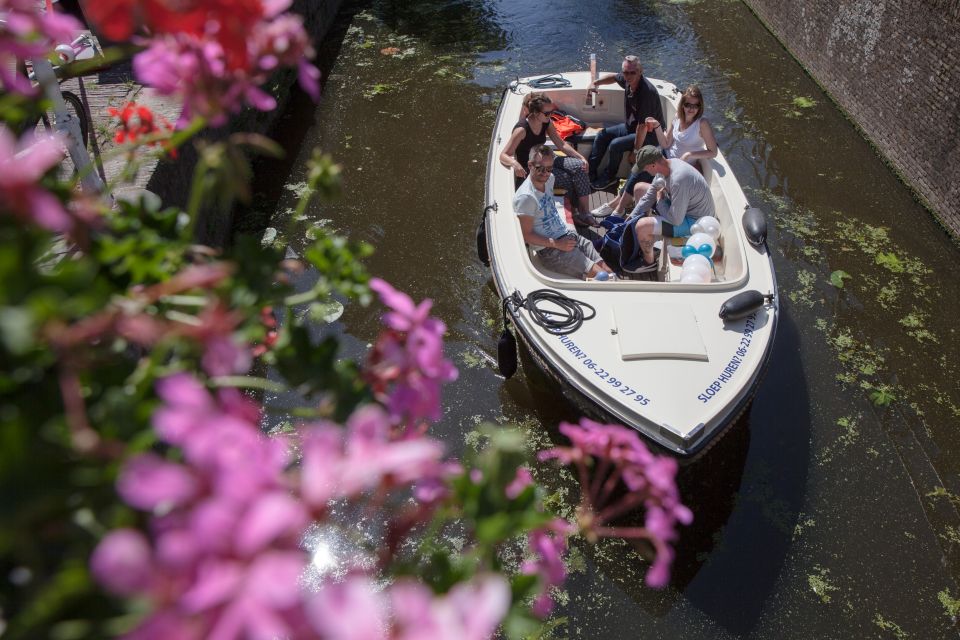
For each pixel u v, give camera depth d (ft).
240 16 2.53
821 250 20.42
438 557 2.92
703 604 12.28
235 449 2.03
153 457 2.02
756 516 13.58
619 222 17.90
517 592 2.93
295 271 3.51
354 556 11.37
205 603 1.66
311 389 3.17
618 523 13.10
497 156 18.95
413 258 19.84
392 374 3.03
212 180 3.07
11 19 2.75
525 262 15.21
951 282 19.33
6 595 2.24
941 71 21.44
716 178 17.87
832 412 15.62
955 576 12.64
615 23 34.81
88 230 2.96
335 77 29.89
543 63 30.96
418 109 27.37
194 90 2.94
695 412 12.09
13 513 1.95
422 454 2.13
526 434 14.97
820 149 25.43
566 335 13.60
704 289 14.37
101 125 16.70
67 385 2.11
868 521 13.52
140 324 2.18
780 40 33.17
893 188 23.32
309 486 2.01
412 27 34.50
